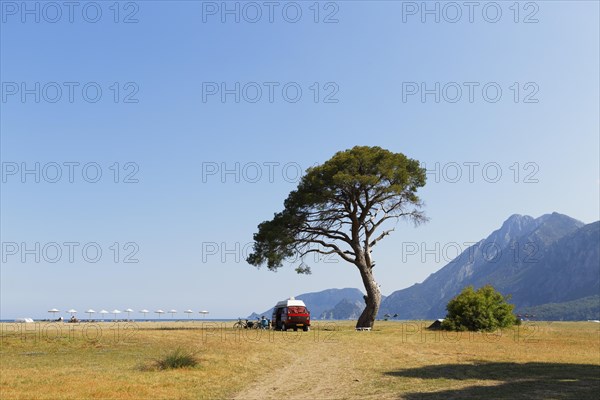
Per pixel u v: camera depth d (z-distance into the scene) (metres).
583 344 31.50
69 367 18.88
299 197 47.78
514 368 19.69
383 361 22.12
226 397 13.89
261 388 15.41
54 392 13.67
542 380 16.56
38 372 17.41
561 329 52.31
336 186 46.59
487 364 21.00
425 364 21.03
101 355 22.88
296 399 13.66
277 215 49.31
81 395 13.35
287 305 45.78
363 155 46.84
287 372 18.80
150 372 17.75
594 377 17.22
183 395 13.84
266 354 24.16
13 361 20.69
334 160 47.88
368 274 49.47
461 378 17.14
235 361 20.95
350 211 49.22
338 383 16.33
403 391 14.69
